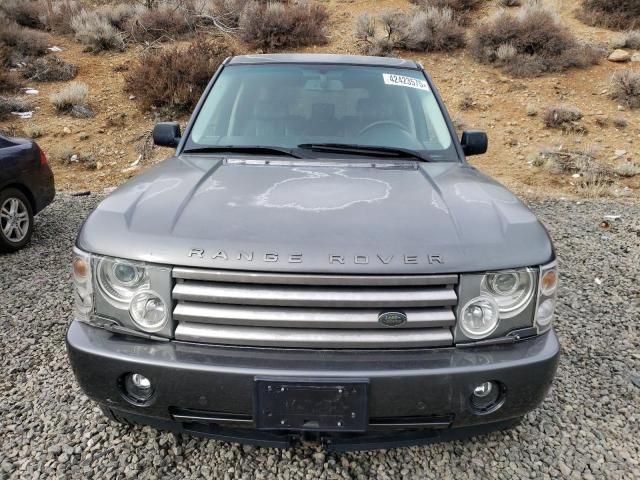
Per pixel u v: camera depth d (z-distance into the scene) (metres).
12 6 16.66
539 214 7.63
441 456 2.75
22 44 14.49
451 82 13.64
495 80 13.66
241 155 3.23
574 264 5.52
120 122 11.93
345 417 2.16
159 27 16.16
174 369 2.16
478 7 17.67
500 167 10.51
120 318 2.28
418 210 2.44
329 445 2.36
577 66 14.09
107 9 17.30
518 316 2.28
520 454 2.77
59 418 2.96
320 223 2.30
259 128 3.43
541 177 10.09
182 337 2.22
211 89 3.73
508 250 2.26
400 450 2.78
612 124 11.92
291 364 2.16
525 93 13.07
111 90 13.27
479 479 2.61
